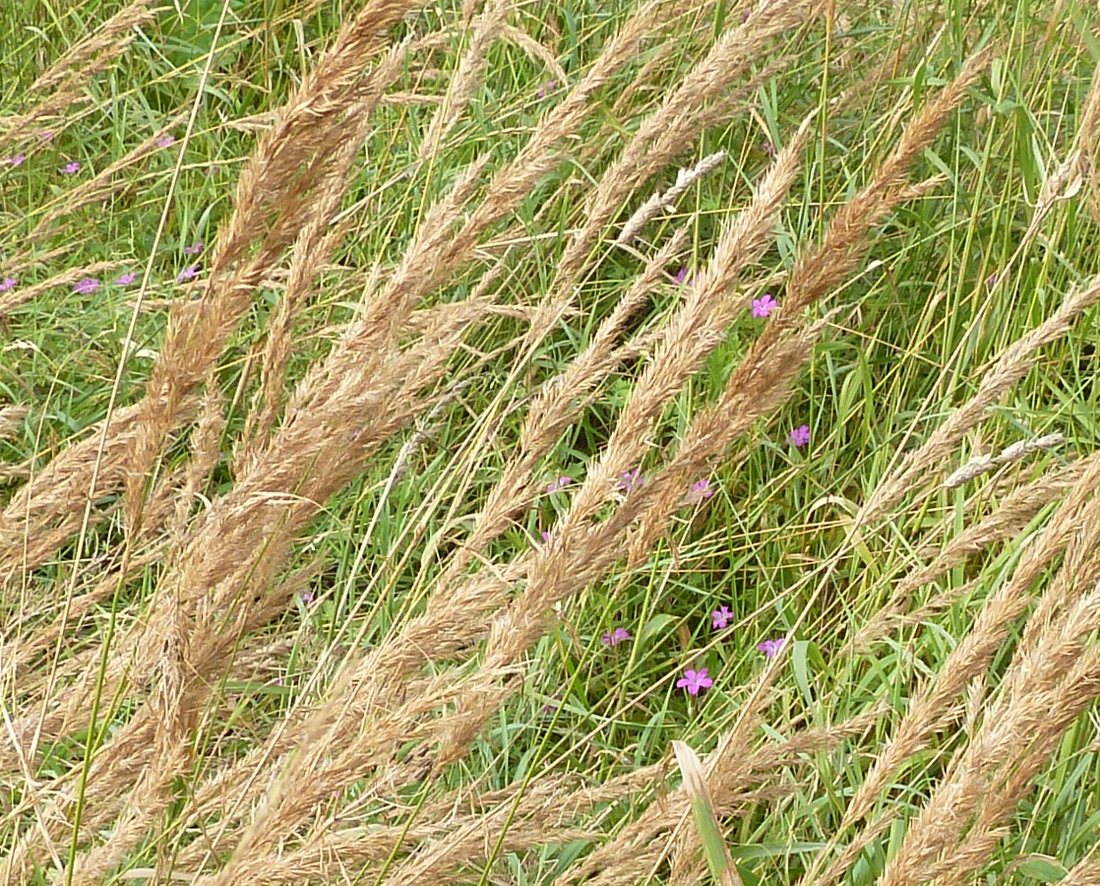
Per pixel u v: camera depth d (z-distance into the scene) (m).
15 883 3.56
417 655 3.53
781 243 4.14
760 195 3.44
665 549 3.97
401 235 4.16
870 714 3.62
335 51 3.38
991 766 3.42
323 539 3.99
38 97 4.38
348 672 3.41
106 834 3.63
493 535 3.56
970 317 4.10
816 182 4.24
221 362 4.10
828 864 3.73
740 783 3.59
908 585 3.69
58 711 3.63
